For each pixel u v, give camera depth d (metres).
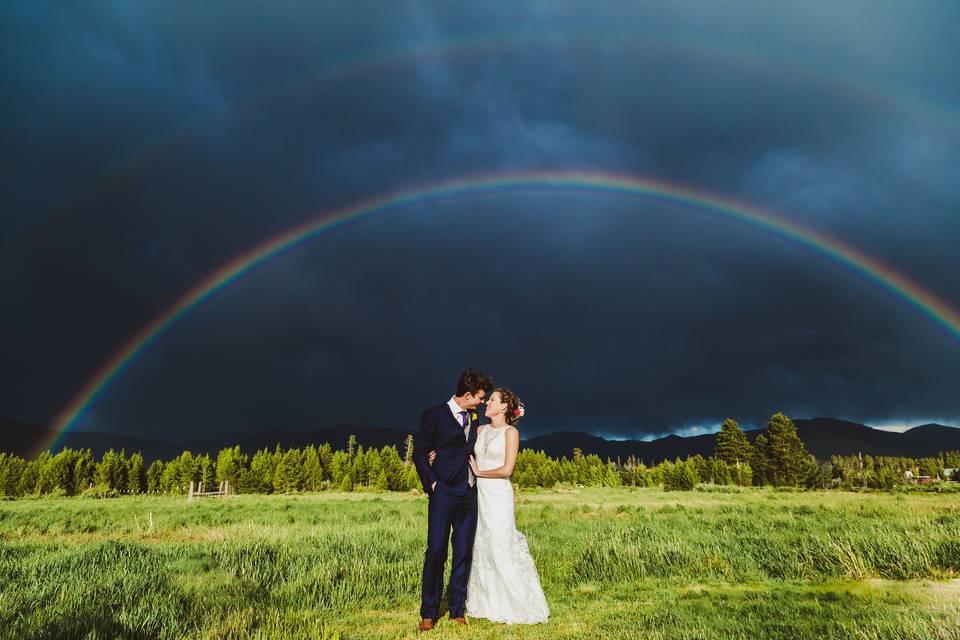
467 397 5.60
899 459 113.25
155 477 61.78
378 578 7.03
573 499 33.34
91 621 4.58
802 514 15.55
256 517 17.44
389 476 66.25
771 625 4.72
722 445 77.88
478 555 5.57
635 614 5.34
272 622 5.00
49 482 53.34
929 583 6.37
